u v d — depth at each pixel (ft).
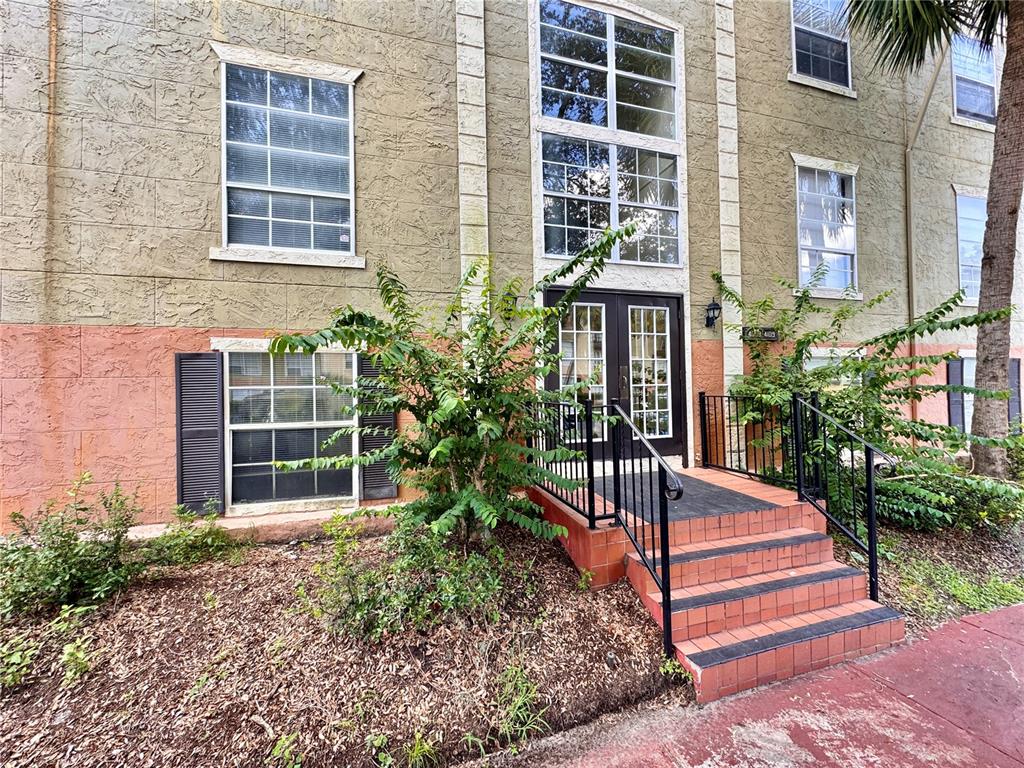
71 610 9.37
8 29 12.37
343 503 14.87
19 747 6.77
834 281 22.07
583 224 18.06
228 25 14.12
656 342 18.84
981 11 19.44
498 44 16.98
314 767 6.63
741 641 9.16
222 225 13.96
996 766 6.86
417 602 9.43
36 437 12.35
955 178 24.91
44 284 12.44
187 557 12.05
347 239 15.25
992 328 17.89
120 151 13.14
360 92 15.34
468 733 7.32
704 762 7.03
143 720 7.18
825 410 15.26
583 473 12.27
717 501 13.28
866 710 8.09
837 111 22.21
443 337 11.61
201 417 13.61
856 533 12.85
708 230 19.51
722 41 19.79
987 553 14.08
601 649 8.98
